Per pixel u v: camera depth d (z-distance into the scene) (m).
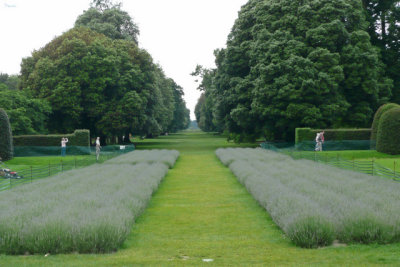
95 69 43.06
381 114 30.59
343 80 37.81
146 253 7.43
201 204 12.99
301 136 33.91
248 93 40.31
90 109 43.50
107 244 7.51
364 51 37.91
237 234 9.05
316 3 38.41
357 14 38.94
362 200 10.40
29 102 37.00
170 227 9.83
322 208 9.23
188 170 23.78
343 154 28.05
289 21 38.91
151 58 51.03
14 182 17.34
